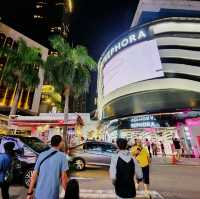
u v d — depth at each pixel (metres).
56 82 24.50
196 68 35.84
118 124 36.31
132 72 40.72
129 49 43.72
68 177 3.35
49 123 19.28
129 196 3.45
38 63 29.16
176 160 20.66
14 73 27.86
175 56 37.97
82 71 25.52
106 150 13.11
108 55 50.38
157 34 41.25
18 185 8.58
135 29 44.22
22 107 58.84
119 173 3.57
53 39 25.48
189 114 28.09
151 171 13.82
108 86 47.22
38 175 3.33
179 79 35.59
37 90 63.44
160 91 36.66
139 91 38.44
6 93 55.75
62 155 3.43
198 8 63.09
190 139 27.05
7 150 5.46
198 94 33.84
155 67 37.84
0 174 5.22
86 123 35.97
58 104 67.50
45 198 3.06
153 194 7.64
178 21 40.75
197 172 13.41
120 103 42.22
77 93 25.47
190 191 8.15
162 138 30.06
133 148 7.85
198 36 38.91
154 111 32.16
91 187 8.55
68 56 25.25
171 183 9.71
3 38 56.94
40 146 9.04
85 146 13.45
